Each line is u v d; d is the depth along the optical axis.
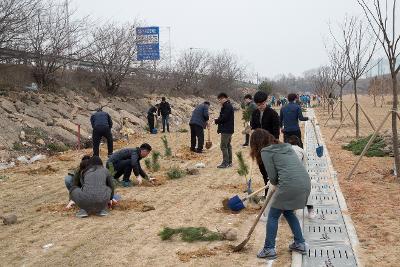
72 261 6.06
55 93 21.30
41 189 10.45
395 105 10.51
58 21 23.50
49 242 6.81
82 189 8.12
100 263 5.97
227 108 12.52
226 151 12.67
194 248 6.44
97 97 24.31
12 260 6.14
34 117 17.39
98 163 8.34
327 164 12.66
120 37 29.56
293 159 5.85
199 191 9.98
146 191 10.06
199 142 15.61
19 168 12.94
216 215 8.09
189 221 7.75
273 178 5.86
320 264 5.71
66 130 17.69
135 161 10.34
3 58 19.58
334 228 7.09
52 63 21.58
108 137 14.27
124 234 7.12
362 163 12.88
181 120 29.77
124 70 27.80
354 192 9.46
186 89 42.78
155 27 28.05
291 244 6.11
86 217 8.10
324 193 9.27
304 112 39.66
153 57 28.20
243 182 10.83
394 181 10.38
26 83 20.50
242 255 6.13
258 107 9.10
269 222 5.96
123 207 8.65
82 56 24.84
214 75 52.91
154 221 7.79
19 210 8.71
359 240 6.57
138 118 25.09
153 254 6.25
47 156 14.95
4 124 15.47
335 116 33.41
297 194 5.77
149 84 33.38
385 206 8.30
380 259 5.84
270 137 6.05
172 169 11.67
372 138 10.69
